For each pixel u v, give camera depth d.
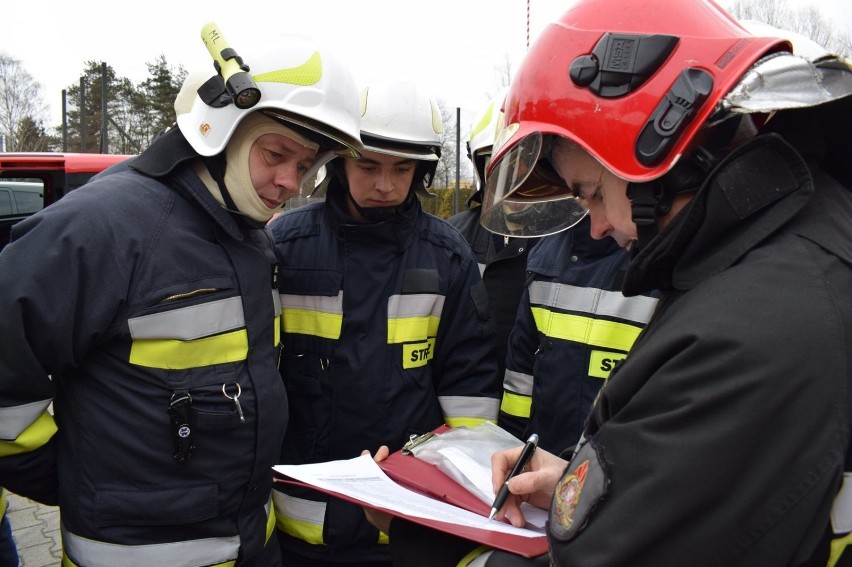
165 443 1.36
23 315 1.24
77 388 1.37
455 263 1.97
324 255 1.87
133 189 1.39
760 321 0.65
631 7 0.83
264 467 1.50
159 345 1.36
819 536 0.65
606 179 0.87
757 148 0.71
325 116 1.47
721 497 0.63
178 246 1.38
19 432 1.29
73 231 1.27
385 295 1.86
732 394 0.63
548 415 1.78
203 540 1.43
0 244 5.93
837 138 0.83
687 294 0.75
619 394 0.76
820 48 1.01
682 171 0.77
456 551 1.05
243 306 1.47
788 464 0.62
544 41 0.92
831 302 0.65
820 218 0.73
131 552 1.36
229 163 1.45
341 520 1.76
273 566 1.67
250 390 1.46
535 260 1.95
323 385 1.82
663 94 0.77
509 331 2.41
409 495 1.17
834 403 0.63
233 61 1.39
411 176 1.89
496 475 1.21
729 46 0.76
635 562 0.66
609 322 1.69
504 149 0.93
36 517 3.46
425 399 1.88
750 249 0.72
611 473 0.70
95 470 1.36
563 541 0.74
